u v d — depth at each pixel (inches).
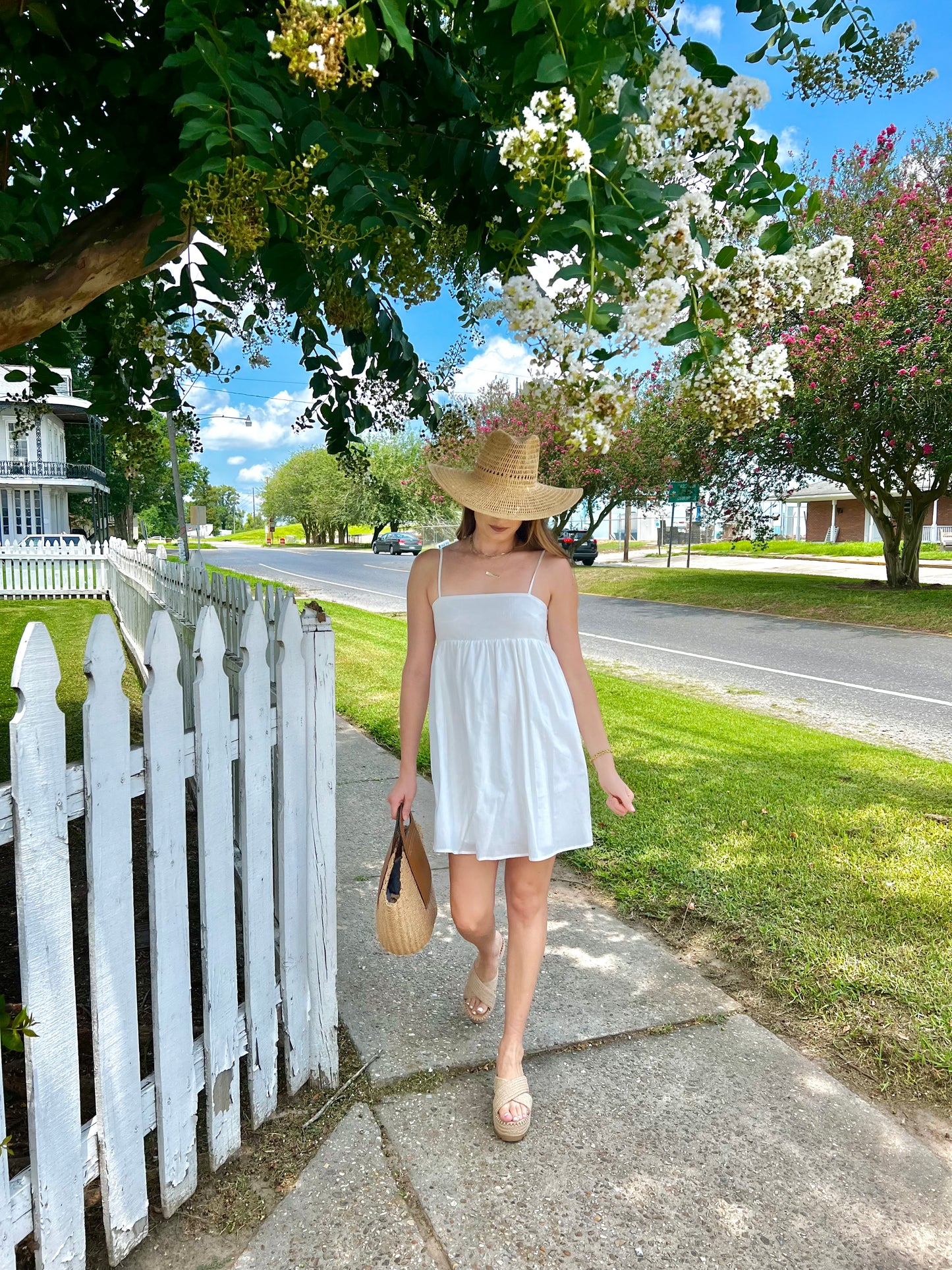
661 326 56.2
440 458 135.8
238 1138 77.5
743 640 458.9
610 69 53.6
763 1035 96.0
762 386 62.5
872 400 509.4
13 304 93.0
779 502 657.0
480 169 81.4
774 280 64.2
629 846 147.6
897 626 503.8
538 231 59.1
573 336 54.8
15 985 103.7
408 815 83.7
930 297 476.4
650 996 103.3
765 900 126.2
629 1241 67.8
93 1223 70.5
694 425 571.2
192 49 55.3
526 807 78.4
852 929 117.3
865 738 250.8
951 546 1358.3
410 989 105.0
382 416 133.1
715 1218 70.2
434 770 81.5
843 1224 69.9
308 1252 66.4
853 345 488.4
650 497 748.0
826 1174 75.3
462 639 79.8
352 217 66.6
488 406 638.5
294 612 81.9
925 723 271.3
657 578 799.1
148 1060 90.0
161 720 66.7
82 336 142.3
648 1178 74.3
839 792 178.2
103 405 145.3
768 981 106.4
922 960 109.0
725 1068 89.7
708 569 1039.6
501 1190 72.7
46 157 103.9
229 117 55.2
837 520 1612.9
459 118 82.2
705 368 63.5
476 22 61.0
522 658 78.6
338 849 149.6
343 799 175.9
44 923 57.8
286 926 82.3
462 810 80.8
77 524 1774.1
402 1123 81.0
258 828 78.9
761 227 65.6
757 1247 67.6
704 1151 77.7
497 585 80.7
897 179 540.1
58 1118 60.1
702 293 61.7
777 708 291.1
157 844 66.6
